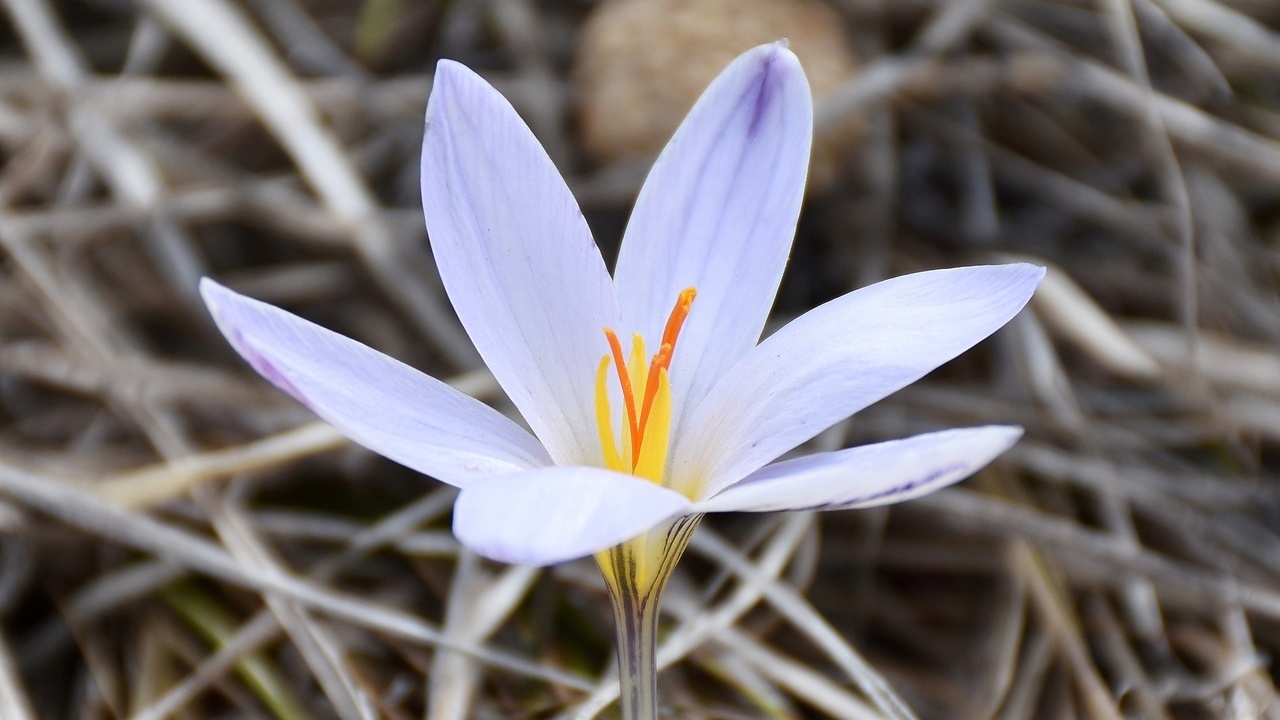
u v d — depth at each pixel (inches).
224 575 11.3
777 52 10.2
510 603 11.6
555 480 9.2
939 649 12.1
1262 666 11.8
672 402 10.1
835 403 9.8
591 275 10.1
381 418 9.6
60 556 11.9
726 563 11.6
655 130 13.2
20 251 12.6
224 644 11.6
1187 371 12.8
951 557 12.3
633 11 13.5
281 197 13.3
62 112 13.3
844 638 12.1
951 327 9.8
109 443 12.4
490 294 10.0
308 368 9.5
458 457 9.7
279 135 13.3
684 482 10.0
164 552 11.4
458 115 10.0
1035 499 12.6
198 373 12.5
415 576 12.1
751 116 10.2
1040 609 11.8
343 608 11.2
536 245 10.1
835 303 10.0
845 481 9.2
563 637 11.8
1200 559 12.3
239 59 13.5
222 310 9.3
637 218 10.2
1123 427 13.0
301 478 12.4
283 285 13.2
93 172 13.4
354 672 11.5
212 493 11.8
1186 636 12.0
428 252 13.3
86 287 12.9
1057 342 13.3
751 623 12.0
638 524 9.0
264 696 11.4
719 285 10.2
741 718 11.3
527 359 10.0
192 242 13.4
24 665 11.7
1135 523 12.6
